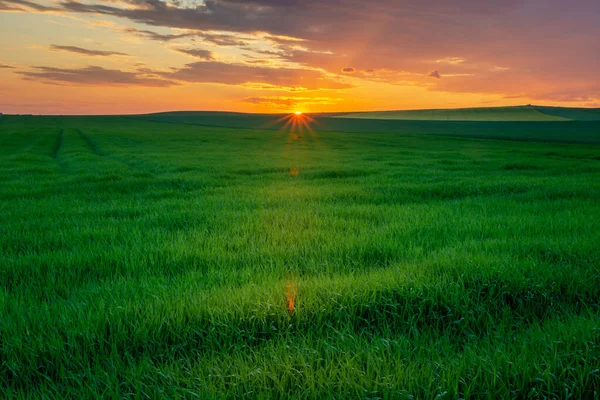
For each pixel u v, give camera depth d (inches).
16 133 2517.2
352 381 102.2
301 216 331.3
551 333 127.9
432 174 735.1
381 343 121.6
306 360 114.0
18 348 119.0
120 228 292.2
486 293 164.7
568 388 102.9
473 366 111.0
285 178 689.0
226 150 1590.8
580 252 207.8
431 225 291.9
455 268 182.7
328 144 2134.6
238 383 103.0
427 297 152.7
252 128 4849.9
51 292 167.0
